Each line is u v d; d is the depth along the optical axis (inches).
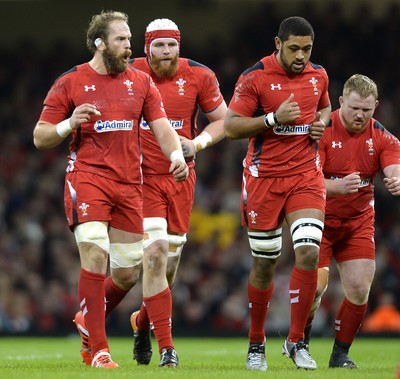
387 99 4020.7
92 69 1144.2
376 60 4138.8
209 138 1333.7
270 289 1198.9
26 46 4220.0
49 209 3563.0
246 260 3284.9
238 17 4188.0
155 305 1201.4
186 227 1316.4
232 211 3533.5
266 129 1167.6
